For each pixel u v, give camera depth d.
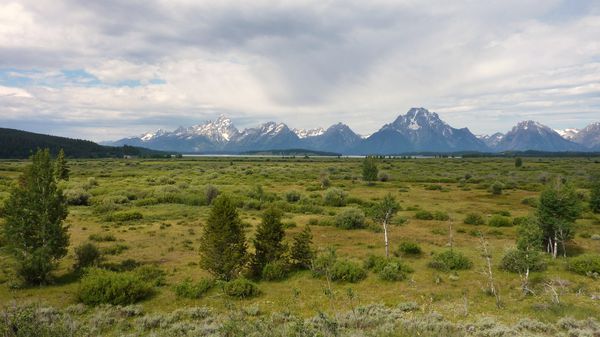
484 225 46.16
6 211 25.42
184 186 81.19
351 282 25.67
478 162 198.00
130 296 22.23
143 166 160.38
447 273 27.11
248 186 85.25
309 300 22.45
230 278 25.77
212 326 17.00
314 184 94.19
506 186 87.38
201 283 24.30
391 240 38.19
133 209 57.84
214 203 26.81
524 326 16.98
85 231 42.19
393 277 25.75
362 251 33.84
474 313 19.64
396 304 21.38
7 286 24.53
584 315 18.36
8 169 123.44
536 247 26.31
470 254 32.09
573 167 141.25
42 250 24.69
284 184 94.38
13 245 24.98
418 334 15.16
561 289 23.09
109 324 18.81
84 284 22.33
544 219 31.11
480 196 73.69
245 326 14.78
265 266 26.67
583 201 60.72
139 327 18.23
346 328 16.39
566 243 35.16
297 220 50.03
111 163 182.25
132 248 34.94
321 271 26.42
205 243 26.20
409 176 116.25
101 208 56.03
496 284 24.47
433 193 78.38
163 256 32.44
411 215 53.53
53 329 12.44
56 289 24.33
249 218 51.41
